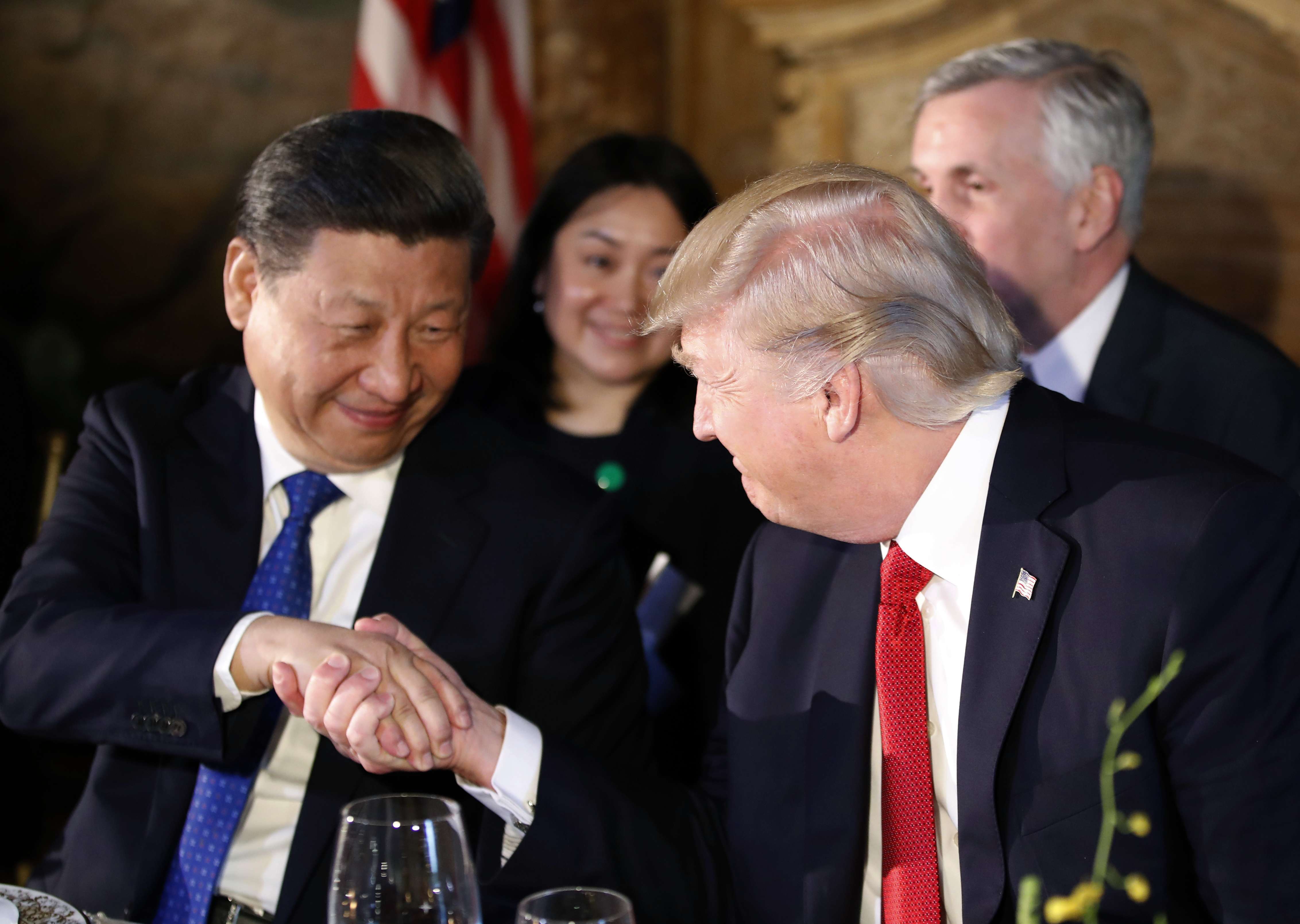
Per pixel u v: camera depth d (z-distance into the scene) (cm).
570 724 157
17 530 234
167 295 560
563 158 461
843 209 119
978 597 123
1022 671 119
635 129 461
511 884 134
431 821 100
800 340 116
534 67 463
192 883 146
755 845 139
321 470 159
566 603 160
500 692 156
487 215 148
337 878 100
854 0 434
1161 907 114
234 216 148
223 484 161
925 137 229
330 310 139
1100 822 115
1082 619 119
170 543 158
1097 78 218
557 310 241
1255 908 108
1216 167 390
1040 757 119
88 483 164
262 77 548
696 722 216
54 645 144
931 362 116
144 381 175
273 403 149
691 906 137
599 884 134
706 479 234
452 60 378
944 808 131
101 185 560
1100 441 127
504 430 176
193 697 136
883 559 139
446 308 144
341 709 130
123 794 151
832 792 135
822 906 133
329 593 161
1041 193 217
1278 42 379
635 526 233
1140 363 217
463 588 158
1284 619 112
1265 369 207
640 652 169
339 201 136
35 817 243
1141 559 117
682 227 239
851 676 137
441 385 150
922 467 122
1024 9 413
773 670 144
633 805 140
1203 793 112
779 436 120
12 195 563
